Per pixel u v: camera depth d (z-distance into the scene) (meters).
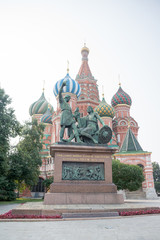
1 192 25.88
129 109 70.62
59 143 12.56
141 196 40.84
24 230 6.48
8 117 26.56
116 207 10.19
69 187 11.56
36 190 48.69
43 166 50.47
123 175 31.27
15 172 27.73
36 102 67.69
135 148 44.31
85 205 10.65
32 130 37.16
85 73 72.62
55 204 10.91
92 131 13.91
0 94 26.56
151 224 7.35
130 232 6.17
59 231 6.33
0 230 6.50
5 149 25.03
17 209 9.25
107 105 59.81
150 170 41.75
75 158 12.41
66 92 52.25
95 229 6.58
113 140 58.66
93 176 12.29
